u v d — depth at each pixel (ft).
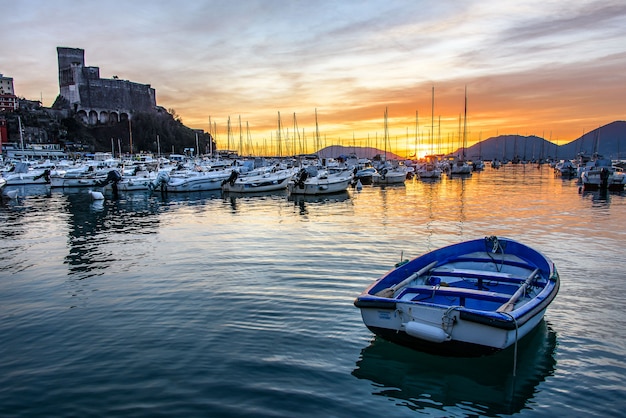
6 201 118.52
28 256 50.37
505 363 23.97
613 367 23.45
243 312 31.19
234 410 19.74
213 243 55.98
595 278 38.75
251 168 160.56
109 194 137.69
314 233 61.87
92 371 23.39
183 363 24.04
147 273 41.98
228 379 22.33
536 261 32.14
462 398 20.86
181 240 58.70
